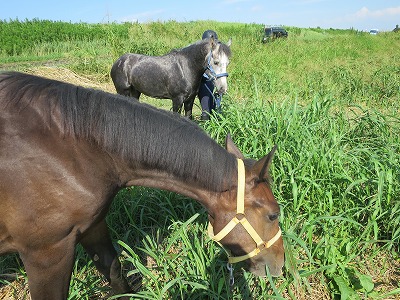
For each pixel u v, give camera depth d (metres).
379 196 2.14
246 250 1.47
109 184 1.45
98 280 1.94
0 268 2.08
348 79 6.68
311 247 2.10
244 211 1.43
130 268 2.14
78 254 2.07
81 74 8.23
